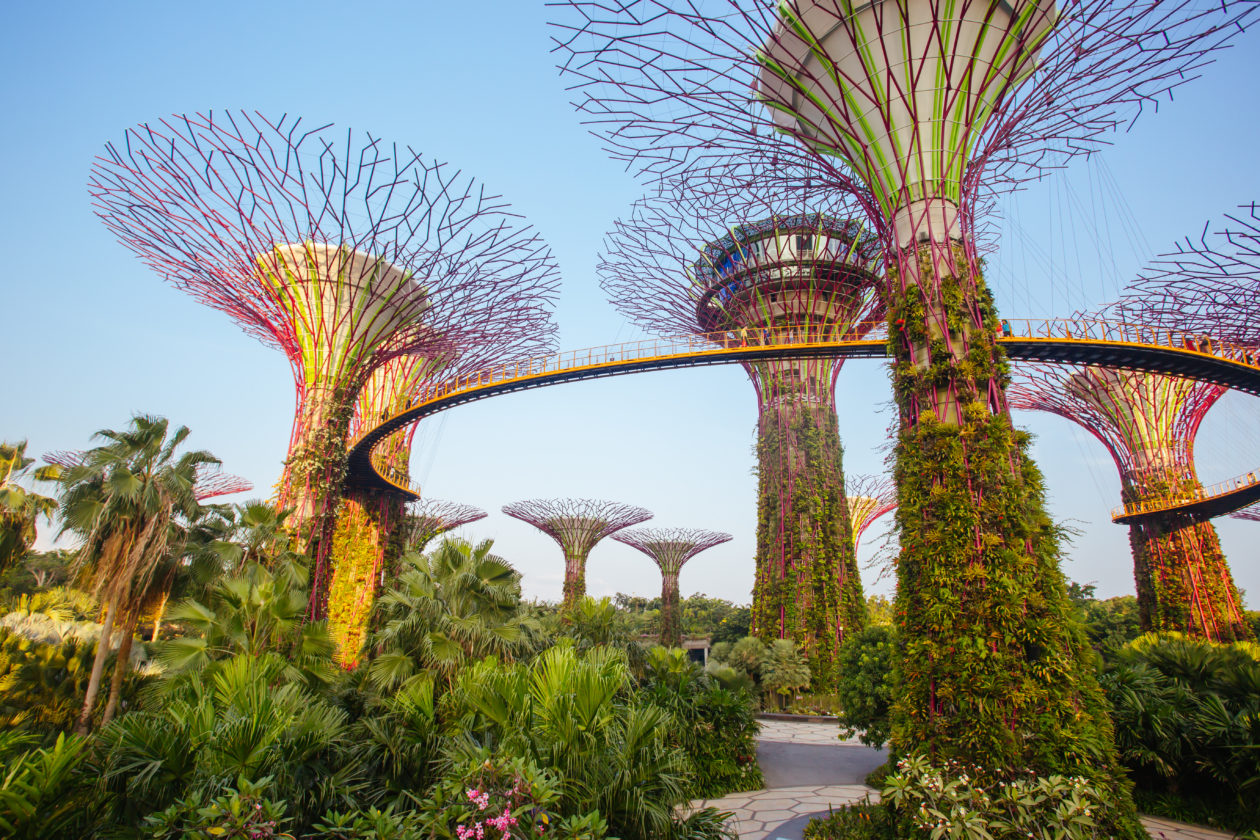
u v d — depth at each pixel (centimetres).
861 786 1545
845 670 1798
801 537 3353
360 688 1184
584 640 1758
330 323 2484
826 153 1623
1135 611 4666
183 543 1514
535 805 634
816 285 3322
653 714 771
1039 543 1054
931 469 1130
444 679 1151
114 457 1446
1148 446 3588
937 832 809
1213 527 3472
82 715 1359
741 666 3167
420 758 867
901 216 1352
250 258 2236
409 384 3391
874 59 1400
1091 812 849
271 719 746
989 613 1009
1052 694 959
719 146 1516
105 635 1402
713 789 1413
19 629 1688
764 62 1349
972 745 948
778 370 3678
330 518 2392
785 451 3544
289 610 1262
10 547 2267
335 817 639
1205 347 2470
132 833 608
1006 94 1374
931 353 1211
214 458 1648
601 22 1212
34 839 573
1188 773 1234
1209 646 1644
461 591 1345
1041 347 2280
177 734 686
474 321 2728
